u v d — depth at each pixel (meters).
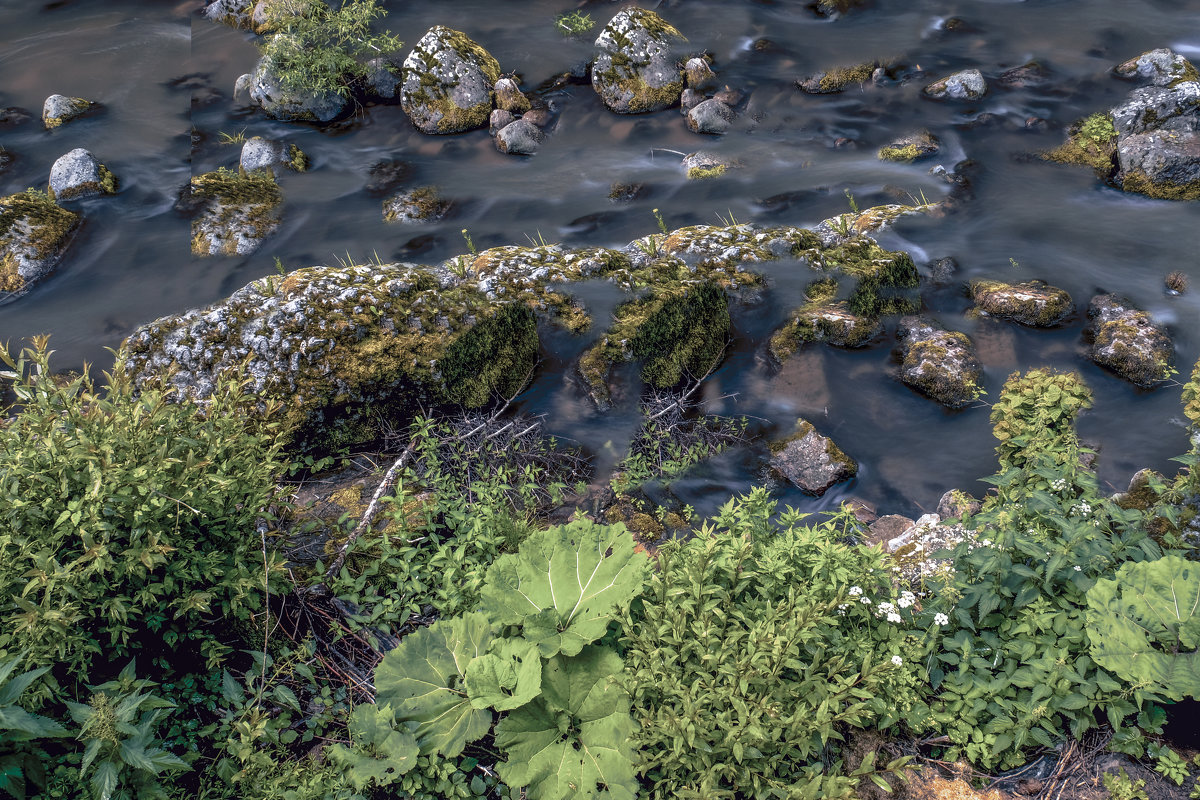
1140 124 9.11
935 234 8.27
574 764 3.55
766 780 3.40
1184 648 3.65
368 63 10.91
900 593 4.04
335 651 4.29
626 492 5.86
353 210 9.36
